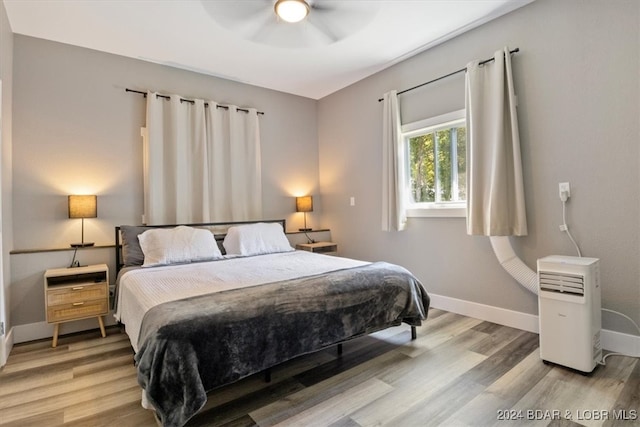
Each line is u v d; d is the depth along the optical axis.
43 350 2.66
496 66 2.85
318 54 3.58
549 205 2.68
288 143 4.83
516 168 2.76
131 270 2.78
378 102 4.13
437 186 3.60
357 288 2.29
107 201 3.46
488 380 2.04
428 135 3.66
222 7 2.63
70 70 3.29
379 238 4.21
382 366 2.26
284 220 4.60
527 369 2.17
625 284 2.33
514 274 2.81
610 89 2.37
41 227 3.13
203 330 1.62
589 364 2.05
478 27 3.10
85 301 2.86
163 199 3.71
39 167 3.13
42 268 2.95
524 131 2.81
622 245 2.34
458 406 1.79
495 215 2.83
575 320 2.10
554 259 2.28
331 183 4.92
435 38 3.30
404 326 3.04
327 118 4.96
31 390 2.03
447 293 3.46
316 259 3.20
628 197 2.31
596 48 2.42
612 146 2.37
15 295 2.82
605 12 2.38
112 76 3.50
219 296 1.89
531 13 2.75
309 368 2.26
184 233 3.28
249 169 4.35
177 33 3.08
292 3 2.42
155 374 1.49
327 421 1.68
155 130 3.65
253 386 2.04
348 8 2.69
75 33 3.07
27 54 3.08
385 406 1.80
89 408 1.83
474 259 3.23
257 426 1.65
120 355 2.56
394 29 3.10
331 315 2.11
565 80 2.58
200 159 3.90
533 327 2.81
